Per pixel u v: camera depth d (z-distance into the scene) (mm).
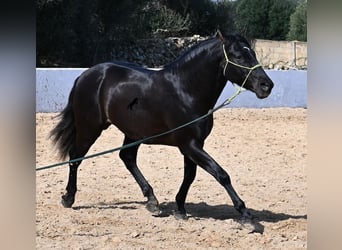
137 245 7820
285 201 10445
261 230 8547
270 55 42969
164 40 40875
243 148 15078
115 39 37906
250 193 10961
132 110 9094
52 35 33344
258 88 8352
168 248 7730
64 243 7844
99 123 9602
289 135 16797
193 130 8625
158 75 9047
